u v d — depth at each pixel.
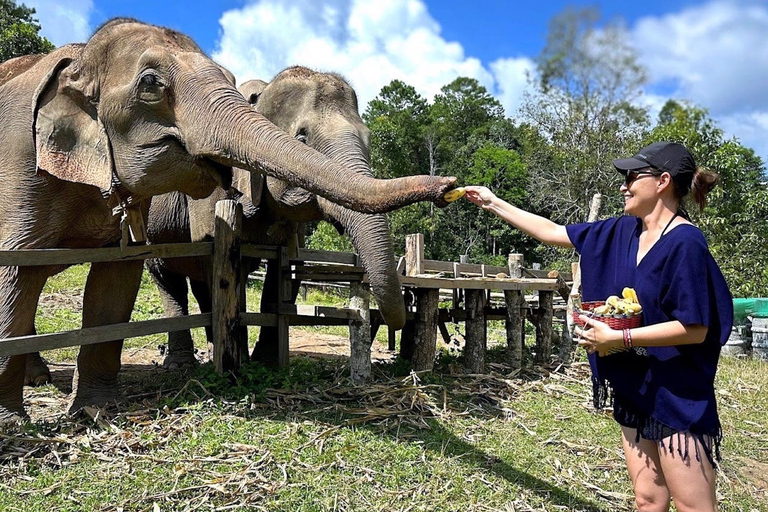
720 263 11.27
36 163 3.98
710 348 2.21
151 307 10.76
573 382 6.26
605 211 15.76
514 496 3.36
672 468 2.24
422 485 3.36
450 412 4.65
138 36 3.88
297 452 3.59
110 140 3.86
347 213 4.62
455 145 43.75
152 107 3.71
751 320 9.88
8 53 21.25
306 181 3.28
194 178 3.85
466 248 34.25
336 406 4.34
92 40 3.94
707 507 2.22
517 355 6.55
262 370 4.86
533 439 4.40
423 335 5.57
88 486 3.08
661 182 2.29
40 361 5.62
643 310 2.27
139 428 3.81
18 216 4.07
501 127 39.97
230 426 3.88
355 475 3.40
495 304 8.51
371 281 4.46
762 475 4.31
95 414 3.97
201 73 3.72
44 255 3.75
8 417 3.97
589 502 3.45
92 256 3.96
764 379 7.28
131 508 2.90
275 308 5.40
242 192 5.34
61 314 9.27
